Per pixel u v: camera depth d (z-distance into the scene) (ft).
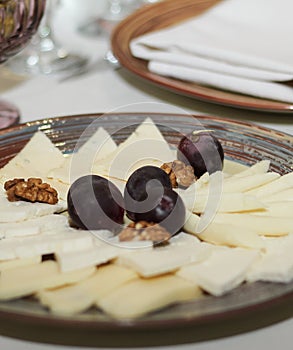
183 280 1.45
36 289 1.43
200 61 2.35
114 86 2.53
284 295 1.40
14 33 2.21
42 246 1.52
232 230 1.59
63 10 3.37
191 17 2.79
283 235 1.62
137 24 2.69
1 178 1.84
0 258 1.52
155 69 2.36
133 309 1.36
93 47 2.96
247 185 1.77
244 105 2.19
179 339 1.42
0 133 1.98
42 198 1.71
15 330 1.45
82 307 1.38
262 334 1.45
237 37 2.53
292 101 2.22
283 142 1.95
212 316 1.35
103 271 1.48
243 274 1.46
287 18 2.64
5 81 2.62
